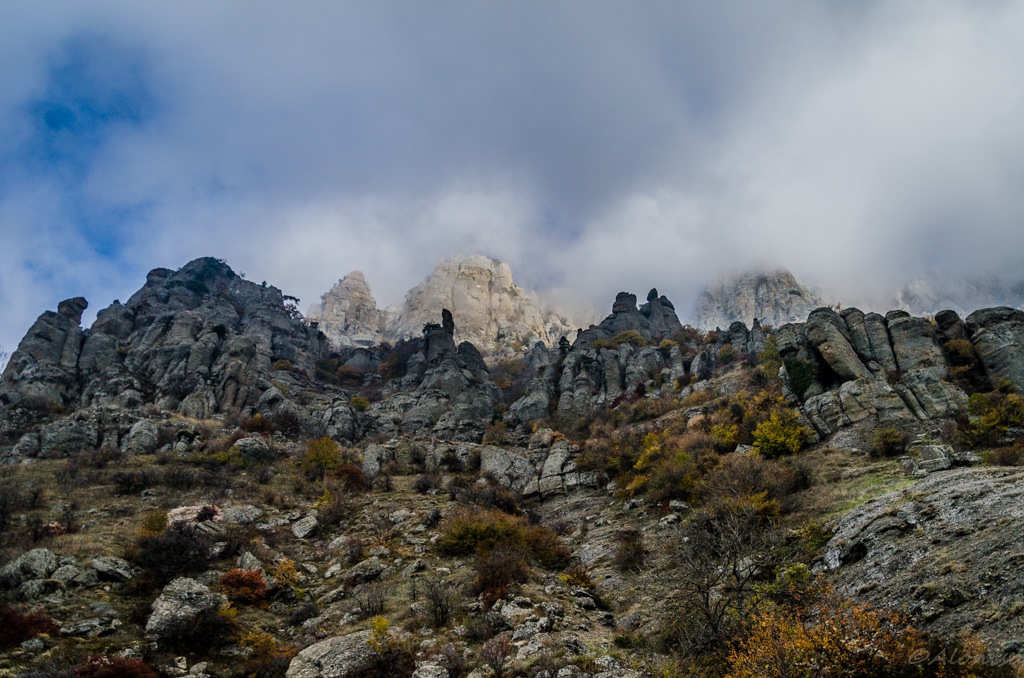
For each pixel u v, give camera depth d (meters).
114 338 86.94
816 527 25.16
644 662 19.00
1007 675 11.39
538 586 27.48
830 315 50.03
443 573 30.14
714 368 78.12
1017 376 41.75
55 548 26.97
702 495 36.59
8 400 66.81
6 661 17.70
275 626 24.56
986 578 15.52
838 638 12.52
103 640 20.20
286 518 39.91
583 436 70.25
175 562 27.38
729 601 18.47
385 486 51.09
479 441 75.19
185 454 53.28
